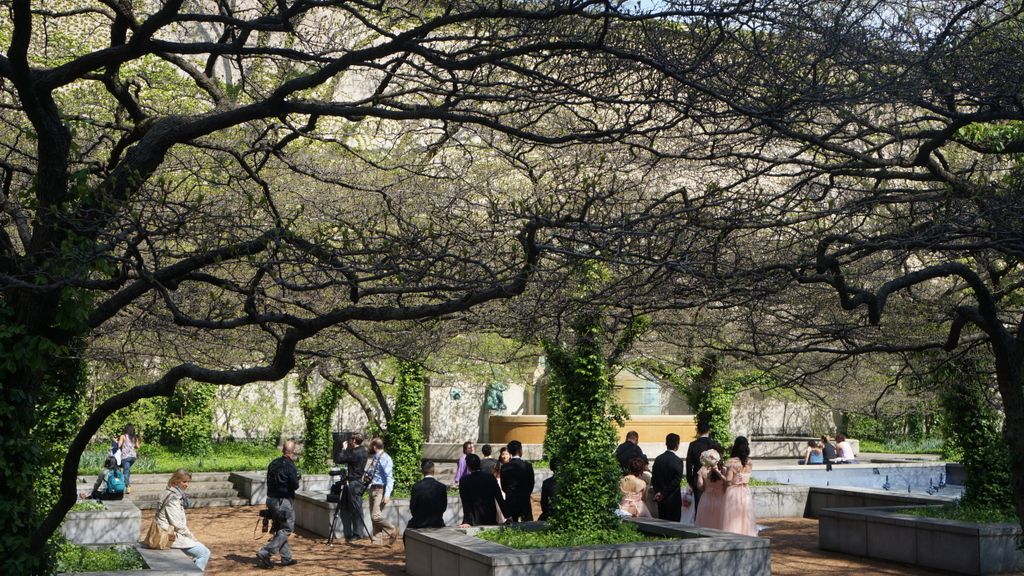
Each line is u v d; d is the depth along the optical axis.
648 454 35.03
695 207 8.20
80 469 28.52
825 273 9.97
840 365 18.12
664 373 21.16
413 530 15.03
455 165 14.83
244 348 14.95
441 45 11.91
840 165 9.88
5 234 7.80
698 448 17.89
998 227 9.36
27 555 7.89
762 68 7.84
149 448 35.00
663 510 16.67
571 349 14.06
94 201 7.44
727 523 15.71
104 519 16.70
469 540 13.64
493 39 7.70
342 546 18.55
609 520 14.01
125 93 9.88
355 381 30.16
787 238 12.20
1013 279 13.54
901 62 8.76
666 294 9.77
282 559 16.34
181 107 16.28
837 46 8.04
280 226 7.06
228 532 20.98
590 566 12.41
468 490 16.09
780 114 7.73
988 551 14.84
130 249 6.83
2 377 7.70
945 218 9.69
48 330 7.82
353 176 13.98
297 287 6.93
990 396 17.00
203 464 32.00
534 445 35.19
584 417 13.97
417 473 21.19
